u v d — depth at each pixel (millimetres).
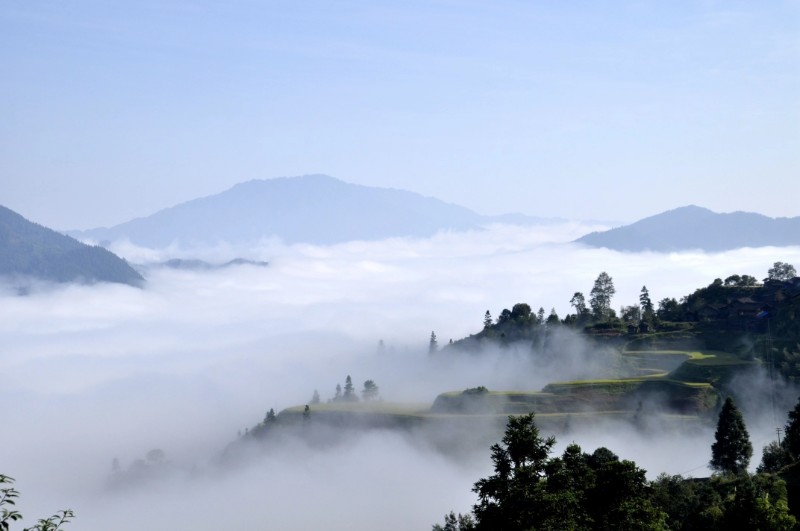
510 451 64500
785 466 119625
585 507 66688
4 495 35656
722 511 92188
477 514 63031
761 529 85312
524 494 60969
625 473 68250
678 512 100438
